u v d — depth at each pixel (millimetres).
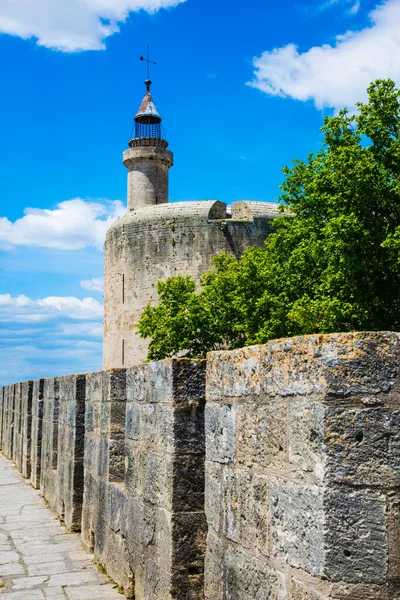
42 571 8336
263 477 4023
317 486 3355
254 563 4094
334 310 23844
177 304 39938
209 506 4969
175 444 5777
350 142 27219
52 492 12773
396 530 3227
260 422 4086
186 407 5828
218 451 4820
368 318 24359
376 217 24516
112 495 7910
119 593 7270
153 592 6148
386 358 3342
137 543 6750
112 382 8289
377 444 3279
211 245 53094
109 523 8008
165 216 54000
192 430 5828
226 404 4695
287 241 31500
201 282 42031
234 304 34031
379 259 24094
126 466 7293
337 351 3359
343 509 3262
